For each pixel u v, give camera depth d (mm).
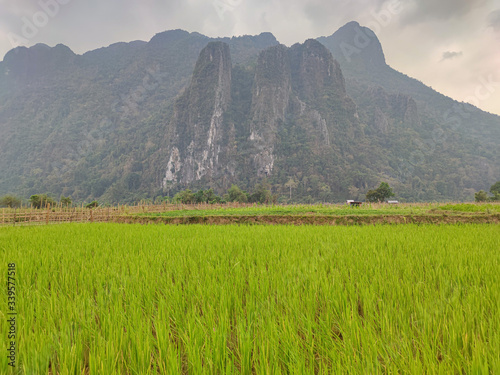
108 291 4043
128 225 14961
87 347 2580
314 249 6871
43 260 5453
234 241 8148
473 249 6609
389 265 5238
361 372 2088
